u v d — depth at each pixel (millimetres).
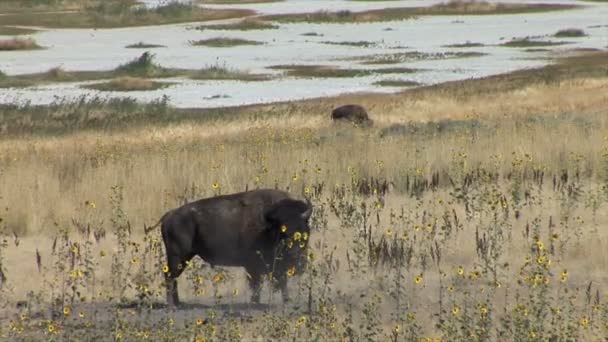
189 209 51125
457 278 50594
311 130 122562
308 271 50344
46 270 57000
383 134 111438
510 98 175500
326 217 68562
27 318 46438
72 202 76625
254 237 50219
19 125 158125
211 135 132125
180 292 52938
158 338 42469
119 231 64312
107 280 54875
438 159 86688
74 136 142875
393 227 64438
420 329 42781
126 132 146125
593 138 93250
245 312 47312
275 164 86438
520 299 46062
